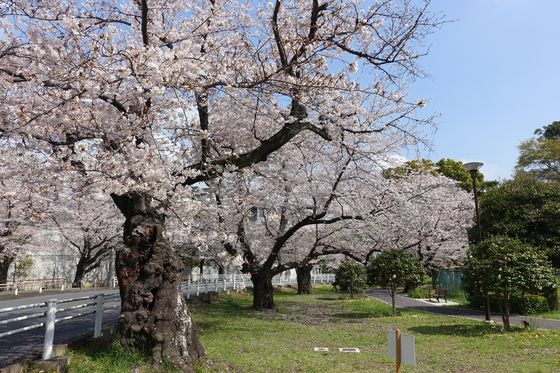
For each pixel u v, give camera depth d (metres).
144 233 7.55
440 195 21.97
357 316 16.62
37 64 7.01
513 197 18.08
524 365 7.82
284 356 8.37
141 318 7.08
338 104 9.91
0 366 6.23
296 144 14.30
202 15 9.77
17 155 7.93
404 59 8.46
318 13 8.80
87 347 7.59
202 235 12.12
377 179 15.40
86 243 30.62
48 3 7.96
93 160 7.05
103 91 7.21
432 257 22.75
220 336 10.76
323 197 16.44
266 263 18.31
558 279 16.56
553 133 45.53
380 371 7.25
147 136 8.27
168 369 6.64
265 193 16.45
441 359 8.45
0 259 27.34
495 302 17.77
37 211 9.75
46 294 25.73
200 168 9.16
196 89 7.71
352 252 19.42
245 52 9.91
